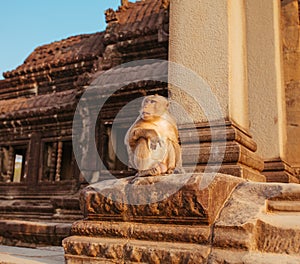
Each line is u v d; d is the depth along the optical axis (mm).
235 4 5359
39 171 11719
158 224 3064
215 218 2979
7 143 12672
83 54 14328
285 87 8977
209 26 5070
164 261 2787
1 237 7148
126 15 13719
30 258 3844
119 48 12453
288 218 2951
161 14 12609
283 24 9445
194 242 2840
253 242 2723
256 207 3100
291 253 2609
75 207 8812
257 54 7156
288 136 8633
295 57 9102
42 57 16047
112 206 3268
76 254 3184
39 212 9570
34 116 12031
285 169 6336
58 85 14898
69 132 11406
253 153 4918
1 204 11367
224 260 2598
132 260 2914
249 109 6906
